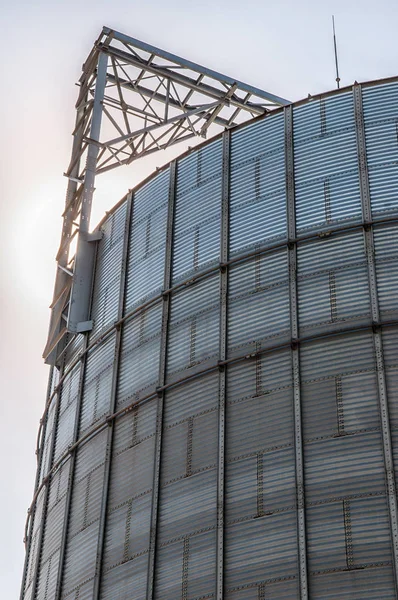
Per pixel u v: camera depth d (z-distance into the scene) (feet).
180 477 172.35
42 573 201.77
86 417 202.90
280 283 177.99
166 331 190.49
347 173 183.11
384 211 175.94
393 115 186.39
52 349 225.35
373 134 185.47
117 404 193.98
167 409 181.78
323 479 155.74
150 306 197.67
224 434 169.58
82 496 193.26
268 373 170.30
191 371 180.96
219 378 175.42
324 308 171.12
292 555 152.25
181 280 193.98
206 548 161.68
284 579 151.12
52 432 218.38
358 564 146.82
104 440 192.54
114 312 207.10
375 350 163.12
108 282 214.28
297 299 174.50
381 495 150.82
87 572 181.37
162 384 184.96
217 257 189.98
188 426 176.14
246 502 161.07
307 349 168.55
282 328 173.37
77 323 215.72
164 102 256.93
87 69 247.50
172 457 175.83
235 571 156.46
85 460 197.36
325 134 189.78
